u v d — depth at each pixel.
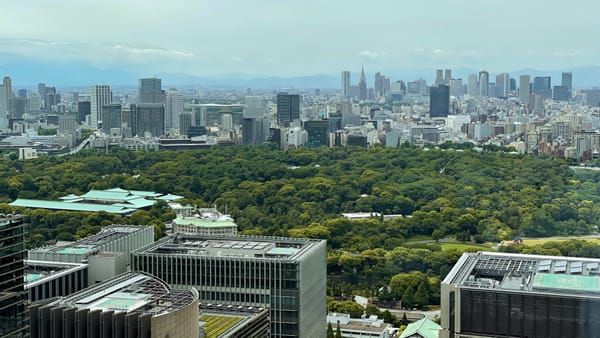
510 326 181.75
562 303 177.50
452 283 189.12
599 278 191.75
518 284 188.50
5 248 177.38
